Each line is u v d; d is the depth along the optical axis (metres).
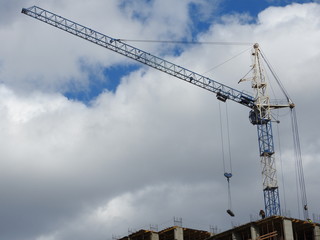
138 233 139.62
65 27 190.50
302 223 123.50
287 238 120.25
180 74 193.12
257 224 124.19
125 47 192.12
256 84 194.00
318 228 123.75
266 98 192.50
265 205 180.38
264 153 186.88
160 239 140.12
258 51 197.62
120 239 143.62
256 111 191.88
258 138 189.38
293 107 193.38
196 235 140.25
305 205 147.12
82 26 190.50
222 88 194.25
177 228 136.75
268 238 123.00
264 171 184.75
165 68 193.12
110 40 191.62
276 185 182.25
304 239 124.94
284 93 193.75
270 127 190.75
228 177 172.12
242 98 194.25
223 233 129.75
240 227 126.12
